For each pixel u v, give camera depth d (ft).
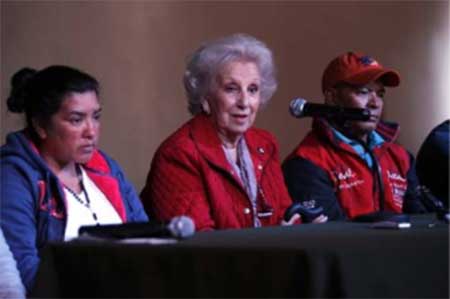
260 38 20.67
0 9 19.26
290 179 13.73
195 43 20.42
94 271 7.89
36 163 10.93
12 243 10.48
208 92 12.80
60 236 10.84
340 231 8.71
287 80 20.76
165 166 12.36
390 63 21.03
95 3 19.74
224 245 7.45
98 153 11.90
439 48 21.20
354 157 13.92
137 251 7.70
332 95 14.78
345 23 21.01
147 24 20.12
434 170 11.16
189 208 12.07
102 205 11.32
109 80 19.75
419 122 20.95
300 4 20.92
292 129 20.84
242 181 12.70
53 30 19.49
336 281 7.00
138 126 19.97
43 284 7.98
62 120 11.02
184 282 7.51
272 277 7.15
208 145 12.50
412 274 7.36
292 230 9.02
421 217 10.55
